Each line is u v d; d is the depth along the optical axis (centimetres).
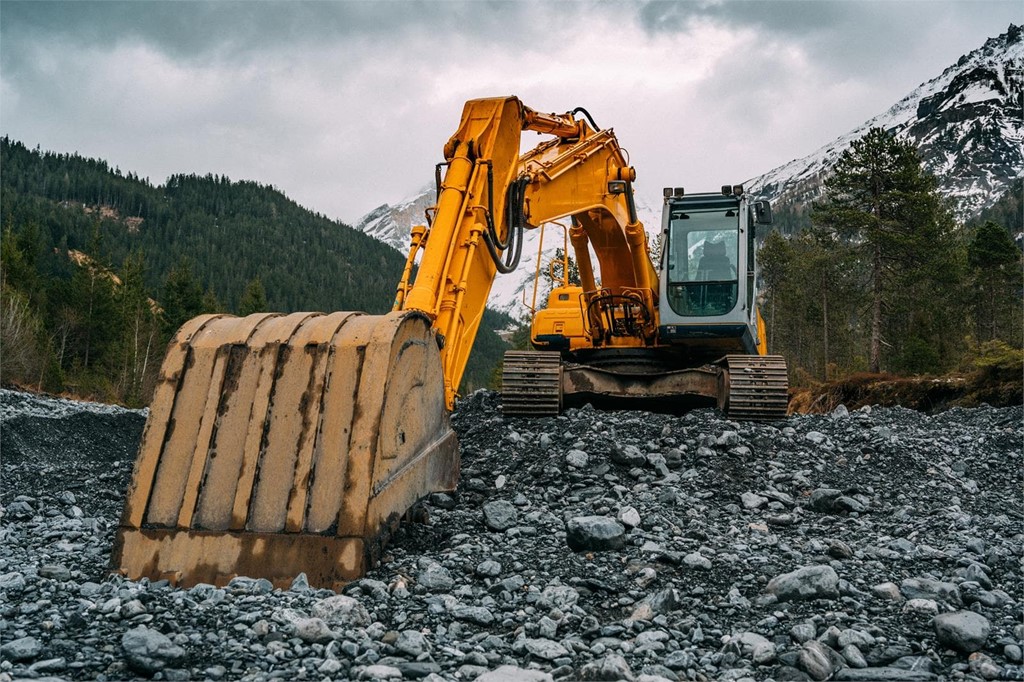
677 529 599
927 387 2266
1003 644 404
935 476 802
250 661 367
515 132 898
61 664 351
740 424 876
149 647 358
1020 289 5128
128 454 1398
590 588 487
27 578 465
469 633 424
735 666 392
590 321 1175
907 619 448
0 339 3831
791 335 5922
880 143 3797
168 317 7931
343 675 357
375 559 491
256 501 497
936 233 3806
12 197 15062
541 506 664
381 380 515
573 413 977
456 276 783
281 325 559
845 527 646
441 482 622
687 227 1119
